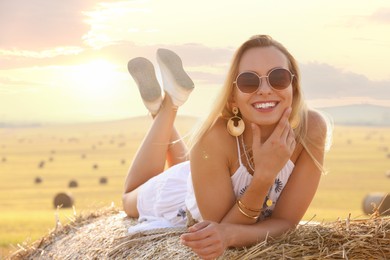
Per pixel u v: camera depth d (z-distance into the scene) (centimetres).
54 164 7000
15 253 530
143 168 536
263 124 368
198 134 387
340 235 371
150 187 490
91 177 5422
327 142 404
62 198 3019
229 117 389
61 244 497
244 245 371
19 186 4688
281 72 362
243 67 371
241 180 391
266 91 363
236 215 379
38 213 2411
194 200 421
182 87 547
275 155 361
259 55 368
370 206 2030
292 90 379
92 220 528
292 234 378
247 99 367
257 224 385
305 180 400
